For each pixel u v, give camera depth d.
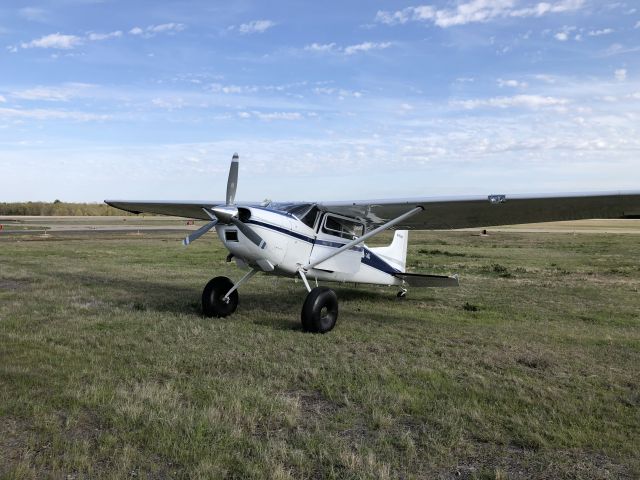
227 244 6.64
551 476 2.85
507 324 7.39
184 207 9.90
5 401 3.64
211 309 7.02
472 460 3.03
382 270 9.15
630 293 10.69
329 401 3.96
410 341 6.03
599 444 3.26
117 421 3.36
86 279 10.97
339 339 6.01
